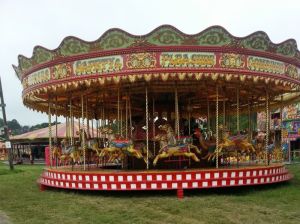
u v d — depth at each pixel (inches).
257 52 486.6
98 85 512.1
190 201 424.8
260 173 498.6
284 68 526.6
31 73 564.4
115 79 468.4
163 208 394.9
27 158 1975.9
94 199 457.1
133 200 439.8
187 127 645.3
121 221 347.6
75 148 569.3
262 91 616.4
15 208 428.5
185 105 645.9
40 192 542.6
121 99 660.1
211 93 621.0
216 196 455.2
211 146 557.9
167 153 482.9
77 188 499.2
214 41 458.6
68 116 810.2
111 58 470.3
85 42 473.4
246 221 339.0
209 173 465.1
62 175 521.7
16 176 813.9
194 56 458.9
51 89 527.2
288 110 1310.3
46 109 757.9
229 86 554.9
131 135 546.9
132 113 704.4
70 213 387.2
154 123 573.0
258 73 488.4
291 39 512.7
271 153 655.1
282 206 399.5
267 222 335.9
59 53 499.8
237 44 467.5
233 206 398.0
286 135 1310.3
